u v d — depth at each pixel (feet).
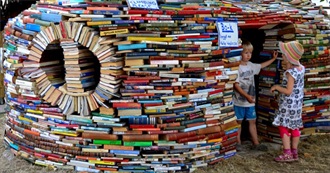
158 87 12.16
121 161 12.41
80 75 12.24
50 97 12.69
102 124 12.32
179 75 12.36
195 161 13.00
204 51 12.69
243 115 15.39
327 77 16.42
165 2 12.66
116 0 12.12
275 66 15.57
